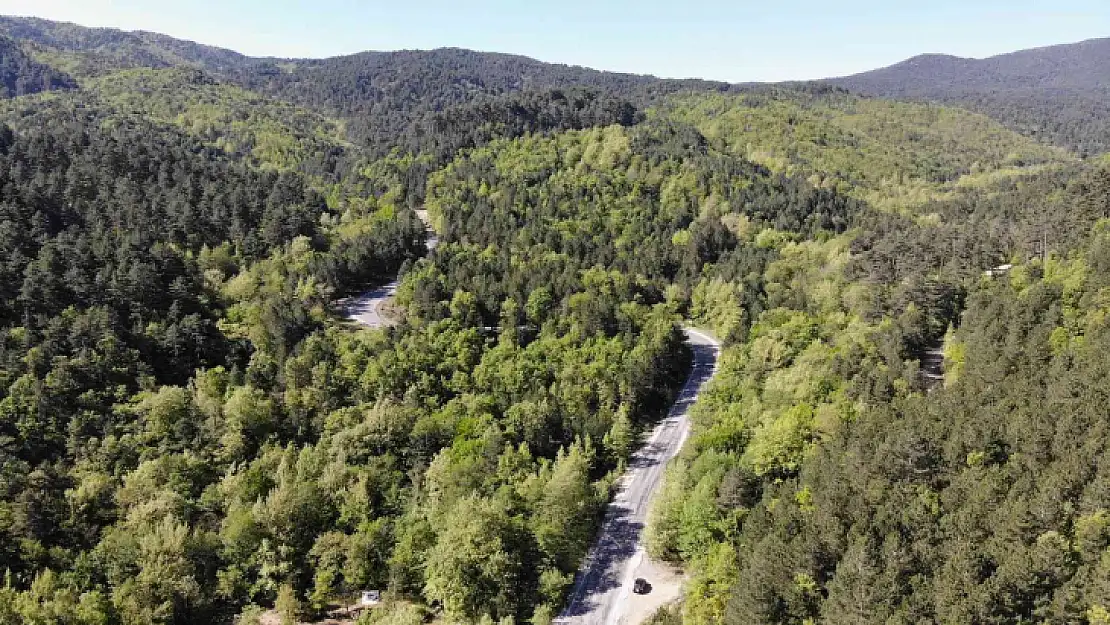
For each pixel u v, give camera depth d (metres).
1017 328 96.88
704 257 198.38
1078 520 58.44
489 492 93.50
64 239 140.62
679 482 91.69
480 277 160.25
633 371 126.75
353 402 117.88
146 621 73.50
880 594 58.66
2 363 107.25
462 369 127.88
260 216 187.50
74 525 87.88
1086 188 145.12
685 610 77.06
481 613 79.19
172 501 89.50
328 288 157.50
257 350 128.88
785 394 105.06
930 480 72.94
